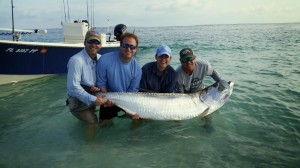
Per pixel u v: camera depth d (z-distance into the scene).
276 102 6.04
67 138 4.43
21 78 8.64
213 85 4.93
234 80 8.38
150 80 4.86
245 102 6.09
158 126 4.86
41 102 6.43
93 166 3.61
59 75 9.47
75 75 4.38
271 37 33.44
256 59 13.37
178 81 5.07
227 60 13.29
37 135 4.55
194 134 4.55
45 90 7.59
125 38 4.33
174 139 4.38
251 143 4.20
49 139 4.40
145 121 4.93
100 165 3.64
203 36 39.66
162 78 4.83
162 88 4.93
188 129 4.74
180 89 5.15
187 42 26.30
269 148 4.03
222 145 4.16
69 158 3.81
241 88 7.31
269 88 7.24
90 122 4.67
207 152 3.96
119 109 5.06
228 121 5.06
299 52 15.93
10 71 8.22
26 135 4.55
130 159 3.79
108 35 12.99
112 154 3.93
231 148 4.05
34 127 4.89
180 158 3.81
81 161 3.74
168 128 4.79
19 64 8.28
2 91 7.50
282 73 9.30
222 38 33.22
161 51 4.48
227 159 3.76
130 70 4.63
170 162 3.71
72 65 4.38
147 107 4.53
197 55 15.73
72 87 4.39
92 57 4.65
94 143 4.26
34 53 8.41
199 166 3.60
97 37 4.46
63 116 5.43
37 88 7.82
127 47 4.32
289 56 14.17
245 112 5.50
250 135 4.48
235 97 6.48
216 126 4.85
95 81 4.74
